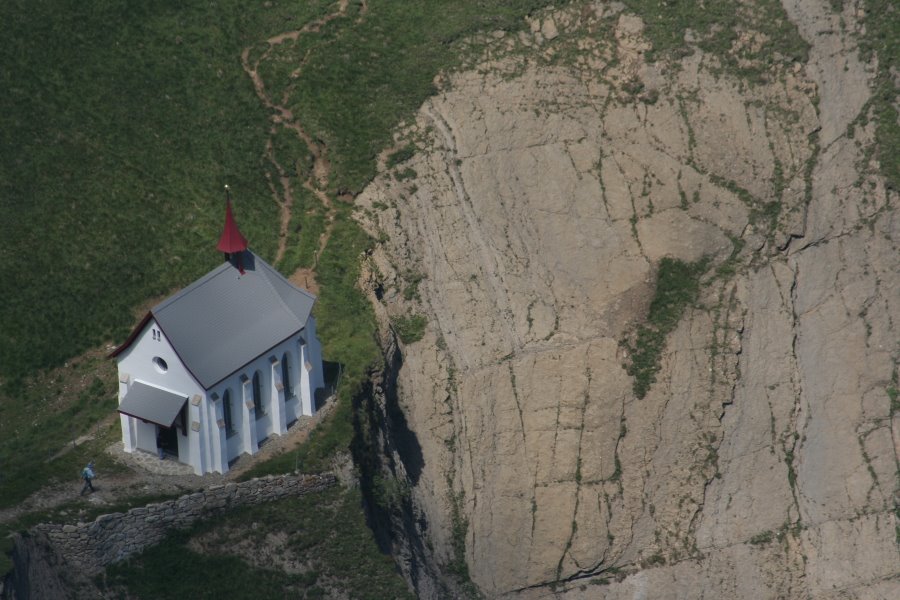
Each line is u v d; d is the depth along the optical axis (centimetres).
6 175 10312
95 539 8081
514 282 10994
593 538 10538
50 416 9156
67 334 9625
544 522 10475
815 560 10906
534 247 11144
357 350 9644
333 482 8762
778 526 10938
